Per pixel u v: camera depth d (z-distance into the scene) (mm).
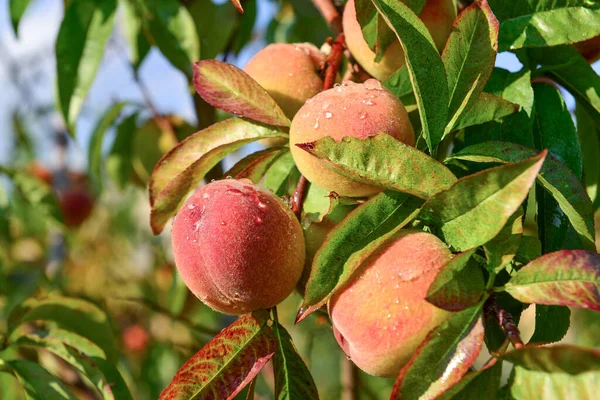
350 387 831
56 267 1232
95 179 958
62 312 712
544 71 596
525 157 499
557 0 568
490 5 573
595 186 651
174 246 518
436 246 472
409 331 460
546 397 433
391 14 492
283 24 969
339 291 478
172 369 1075
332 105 502
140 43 871
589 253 449
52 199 1017
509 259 460
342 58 628
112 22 758
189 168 558
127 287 1328
